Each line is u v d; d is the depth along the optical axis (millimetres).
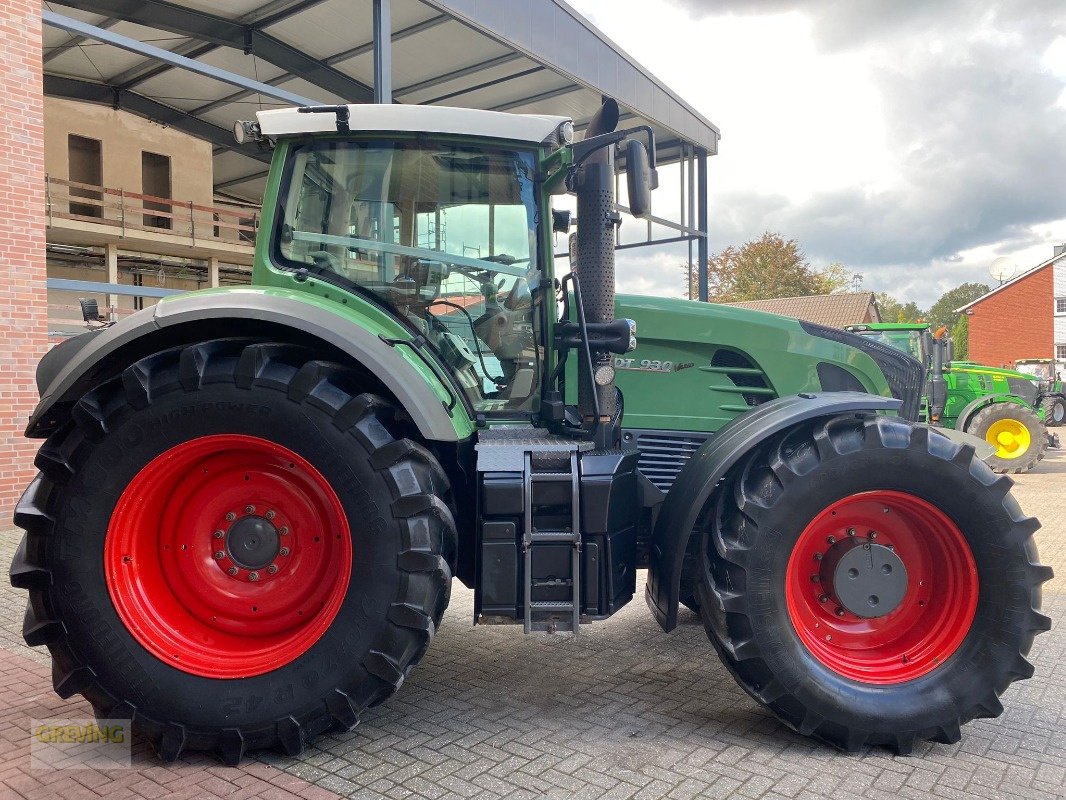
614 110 3252
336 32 11188
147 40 11914
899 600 2912
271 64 12109
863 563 2900
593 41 12148
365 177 3168
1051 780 2555
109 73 14383
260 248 3170
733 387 3643
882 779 2559
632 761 2672
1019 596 2764
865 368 3734
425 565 2676
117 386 2785
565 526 2867
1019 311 33656
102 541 2693
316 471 2705
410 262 3178
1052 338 33125
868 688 2775
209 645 2791
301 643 2721
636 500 3127
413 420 2758
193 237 17375
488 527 2822
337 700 2662
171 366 2777
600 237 3170
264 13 10812
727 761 2678
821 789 2484
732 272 49000
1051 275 33031
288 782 2537
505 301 3230
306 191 3164
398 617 2662
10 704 3188
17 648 3842
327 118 3057
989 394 11750
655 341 3600
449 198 3193
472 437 3121
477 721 3010
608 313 3191
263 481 2840
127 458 2695
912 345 10672
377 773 2590
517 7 10836
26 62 6613
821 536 2936
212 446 2750
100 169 16875
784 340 3654
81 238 16172
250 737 2660
